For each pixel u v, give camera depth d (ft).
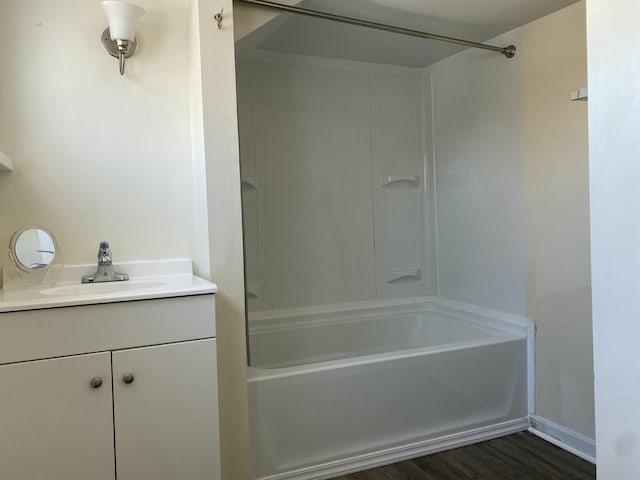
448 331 8.93
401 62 9.30
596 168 2.25
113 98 5.97
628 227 2.12
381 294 9.52
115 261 6.02
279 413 5.96
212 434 4.89
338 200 9.10
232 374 5.63
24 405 4.17
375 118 9.38
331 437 6.26
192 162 6.39
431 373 6.83
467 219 8.84
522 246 7.66
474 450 6.95
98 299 4.38
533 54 7.29
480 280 8.59
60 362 4.27
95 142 5.90
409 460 6.68
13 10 5.49
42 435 4.24
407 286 9.72
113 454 4.50
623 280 2.15
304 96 8.74
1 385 4.10
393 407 6.61
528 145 7.45
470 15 7.00
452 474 6.32
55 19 5.67
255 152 8.35
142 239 6.17
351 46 8.29
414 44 8.28
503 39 7.79
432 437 6.86
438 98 9.40
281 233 8.62
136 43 6.04
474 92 8.50
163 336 4.66
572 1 6.59
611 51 2.16
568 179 6.82
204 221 5.68
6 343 4.10
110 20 5.52
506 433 7.39
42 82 5.63
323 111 8.91
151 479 4.66
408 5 6.62
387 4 6.56
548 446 7.01
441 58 9.12
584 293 6.65
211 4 5.49
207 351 4.85
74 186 5.81
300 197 8.76
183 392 4.75
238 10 6.05
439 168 9.49
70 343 4.30
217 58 5.52
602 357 2.26
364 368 6.41
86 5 5.81
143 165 6.15
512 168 7.79
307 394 6.10
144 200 6.16
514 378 7.45
